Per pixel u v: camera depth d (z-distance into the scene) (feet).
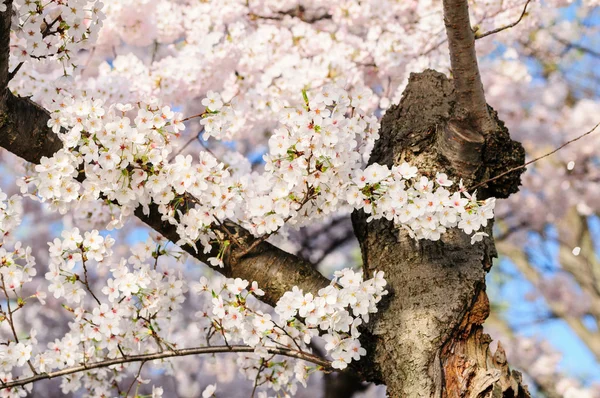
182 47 20.33
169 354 11.26
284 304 9.73
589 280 32.73
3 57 9.57
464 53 10.52
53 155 10.07
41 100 13.93
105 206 12.62
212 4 19.07
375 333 10.44
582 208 30.12
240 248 10.95
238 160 15.42
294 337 10.75
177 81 17.40
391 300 10.62
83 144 9.65
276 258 11.18
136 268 11.03
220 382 27.66
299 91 17.03
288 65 17.48
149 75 17.67
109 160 9.57
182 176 9.90
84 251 10.39
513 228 32.19
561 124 28.63
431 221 9.95
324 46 18.52
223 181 10.39
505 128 11.93
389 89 19.03
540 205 30.66
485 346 10.50
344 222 26.53
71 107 9.54
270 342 11.77
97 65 19.16
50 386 25.85
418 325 10.27
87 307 25.57
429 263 10.75
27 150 10.50
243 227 11.50
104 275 25.29
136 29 17.81
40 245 26.89
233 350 11.21
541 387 33.60
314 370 11.55
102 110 9.58
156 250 11.12
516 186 11.79
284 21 20.26
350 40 19.03
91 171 9.87
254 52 17.90
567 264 33.12
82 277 24.85
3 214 10.18
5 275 10.62
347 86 17.75
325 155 9.31
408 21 19.90
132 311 11.43
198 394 27.32
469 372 9.90
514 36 19.30
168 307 11.50
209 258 10.61
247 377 12.66
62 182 9.79
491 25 18.58
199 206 10.23
